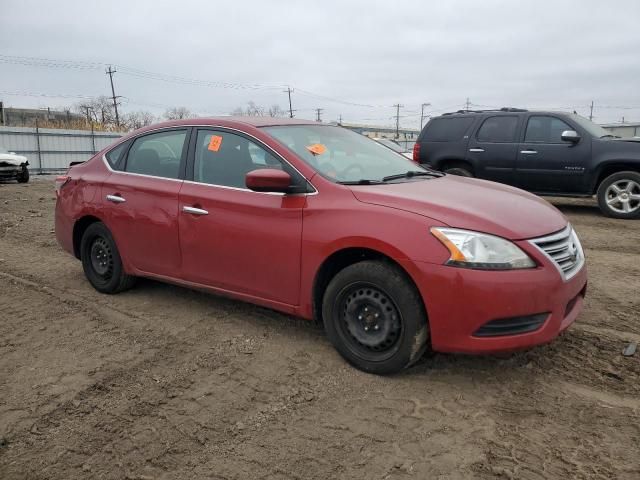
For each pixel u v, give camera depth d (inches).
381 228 129.0
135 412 122.7
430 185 151.1
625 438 108.7
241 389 131.6
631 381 130.8
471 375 135.4
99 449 109.8
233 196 157.6
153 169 184.4
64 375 140.8
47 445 111.6
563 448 106.2
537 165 381.4
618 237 298.5
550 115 379.9
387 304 130.6
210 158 168.9
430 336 126.8
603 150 361.1
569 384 130.3
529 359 142.8
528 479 97.3
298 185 146.4
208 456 106.6
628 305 183.2
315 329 166.1
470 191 148.3
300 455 106.0
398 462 103.1
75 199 206.8
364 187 142.3
